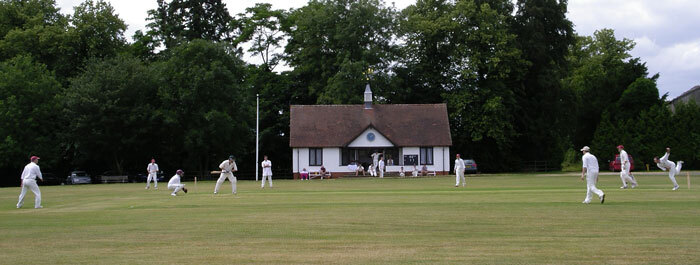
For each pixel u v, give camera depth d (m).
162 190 36.81
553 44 68.56
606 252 11.16
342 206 21.28
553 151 71.88
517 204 21.11
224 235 13.95
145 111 59.88
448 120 63.62
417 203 22.27
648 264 10.02
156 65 63.09
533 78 68.69
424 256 11.00
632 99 71.19
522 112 69.12
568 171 70.56
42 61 65.38
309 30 66.38
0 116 56.53
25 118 58.34
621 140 68.69
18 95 58.62
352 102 63.97
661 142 68.00
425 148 61.66
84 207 23.11
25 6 66.50
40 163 59.06
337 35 63.72
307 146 60.50
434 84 69.88
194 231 14.68
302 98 72.94
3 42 62.59
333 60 66.00
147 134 61.62
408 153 61.44
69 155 65.62
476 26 65.50
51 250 12.02
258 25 71.69
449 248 11.86
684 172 55.19
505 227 14.89
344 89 62.66
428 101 70.81
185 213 19.33
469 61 64.25
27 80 58.97
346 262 10.50
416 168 60.31
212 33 73.06
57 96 59.34
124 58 61.78
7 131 57.06
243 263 10.48
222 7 73.56
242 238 13.47
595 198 23.52
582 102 76.94
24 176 23.38
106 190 38.28
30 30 61.72
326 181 48.97
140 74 60.16
